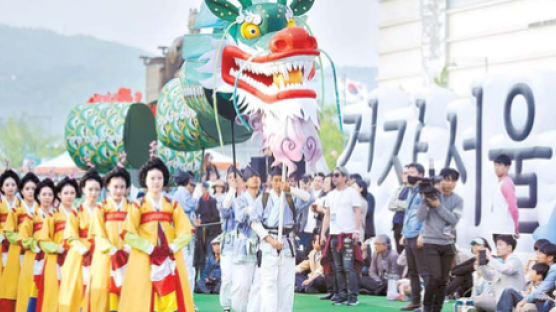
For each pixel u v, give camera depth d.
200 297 12.91
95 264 8.66
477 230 12.52
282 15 8.93
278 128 8.41
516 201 11.02
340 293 11.77
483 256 9.88
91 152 17.67
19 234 10.12
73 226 9.15
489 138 12.45
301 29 8.44
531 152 11.67
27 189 10.38
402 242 10.57
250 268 9.59
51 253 9.77
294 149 8.38
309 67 8.45
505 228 11.03
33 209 10.41
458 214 9.88
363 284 12.94
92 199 9.22
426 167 14.12
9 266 10.20
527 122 11.80
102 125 17.53
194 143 13.38
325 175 13.62
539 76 11.76
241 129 12.65
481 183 12.53
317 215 12.83
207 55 9.11
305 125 8.48
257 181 9.63
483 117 12.55
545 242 9.10
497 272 9.70
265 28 8.84
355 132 15.52
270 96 8.48
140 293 8.29
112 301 8.56
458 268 11.75
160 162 8.57
